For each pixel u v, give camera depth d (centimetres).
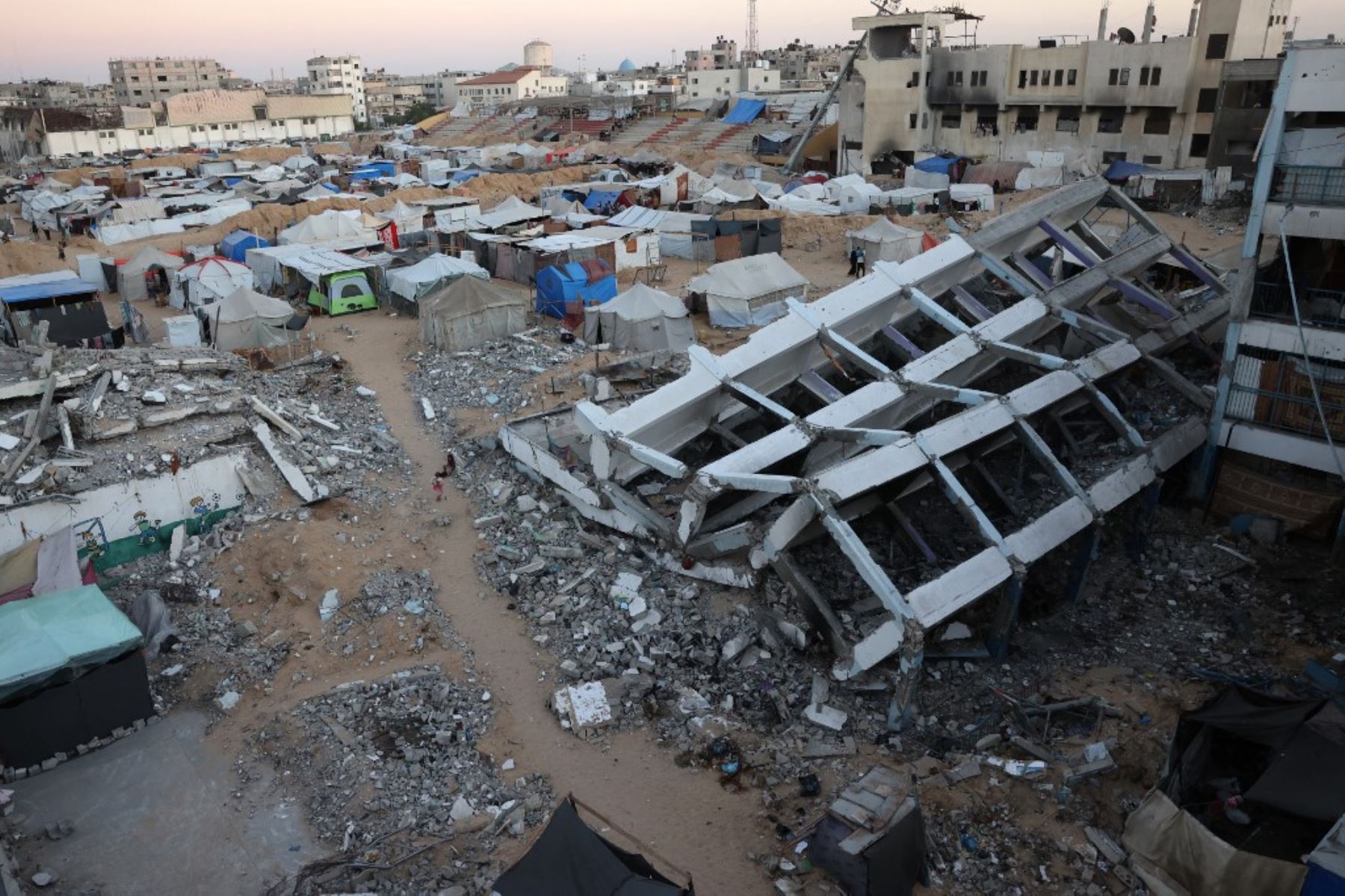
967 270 3044
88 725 1731
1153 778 1605
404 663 1967
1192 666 1933
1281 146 2205
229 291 4578
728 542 2072
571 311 4356
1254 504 2419
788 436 2267
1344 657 1909
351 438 3033
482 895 1396
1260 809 1413
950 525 2372
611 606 2116
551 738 1752
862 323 2812
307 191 8069
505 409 3325
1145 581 2273
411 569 2302
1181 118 7006
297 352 3850
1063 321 2741
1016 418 2227
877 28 8731
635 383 3516
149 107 15888
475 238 5512
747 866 1455
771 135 10281
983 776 1600
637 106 13162
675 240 5984
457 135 14675
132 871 1473
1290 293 2317
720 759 1680
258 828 1555
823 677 1878
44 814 1592
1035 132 7912
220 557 2342
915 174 7706
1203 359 2881
